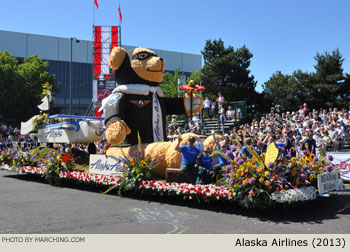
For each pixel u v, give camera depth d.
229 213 5.95
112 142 7.81
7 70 39.25
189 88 9.84
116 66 8.88
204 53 39.06
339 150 13.36
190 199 6.91
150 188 7.12
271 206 6.21
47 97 13.14
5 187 9.40
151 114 8.84
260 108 38.47
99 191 8.62
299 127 16.34
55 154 9.93
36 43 58.03
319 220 5.46
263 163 6.04
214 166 6.93
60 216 5.72
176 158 7.41
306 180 6.35
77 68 62.00
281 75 44.09
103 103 8.80
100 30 28.77
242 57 37.50
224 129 19.47
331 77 37.62
